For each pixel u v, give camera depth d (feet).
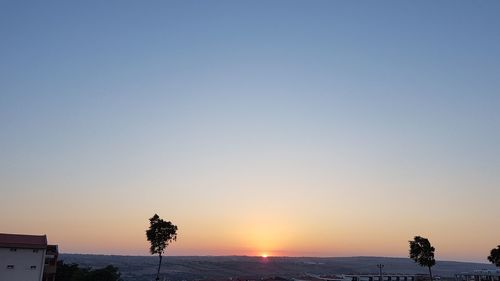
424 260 502.38
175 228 412.77
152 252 406.41
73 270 471.62
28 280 332.19
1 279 324.39
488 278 638.12
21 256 333.83
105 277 458.50
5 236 342.03
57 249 389.80
